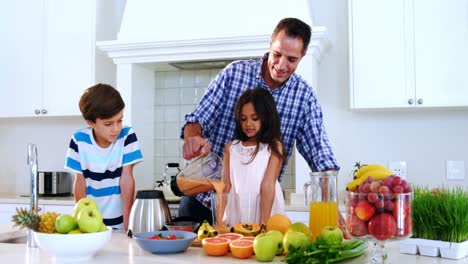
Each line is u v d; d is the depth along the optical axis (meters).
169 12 3.10
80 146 1.95
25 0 3.34
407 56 2.75
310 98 1.91
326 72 3.14
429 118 2.98
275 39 1.71
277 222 1.33
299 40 1.67
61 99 3.27
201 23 3.03
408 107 2.77
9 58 3.36
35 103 3.31
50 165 3.61
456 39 2.68
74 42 3.25
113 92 1.84
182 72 3.46
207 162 1.65
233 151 1.70
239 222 1.44
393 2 2.77
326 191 1.36
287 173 3.21
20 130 3.68
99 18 3.30
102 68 3.33
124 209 1.92
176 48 2.99
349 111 3.09
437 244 1.20
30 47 3.33
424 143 2.98
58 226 1.22
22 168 3.66
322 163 1.82
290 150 1.97
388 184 1.08
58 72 3.27
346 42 3.12
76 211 1.26
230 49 2.92
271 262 1.18
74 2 3.26
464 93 2.67
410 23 2.75
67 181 3.36
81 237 1.19
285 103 1.90
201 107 1.93
